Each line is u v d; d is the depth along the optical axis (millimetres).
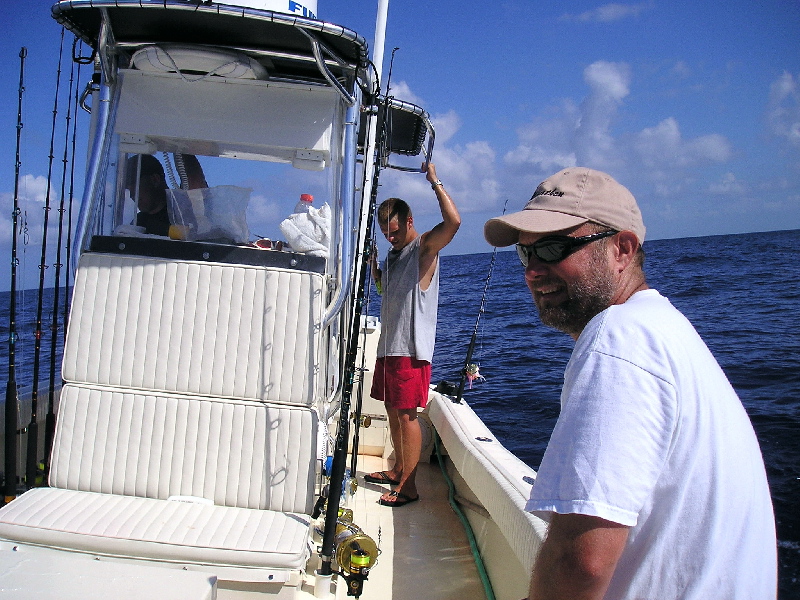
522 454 5652
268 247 2453
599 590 917
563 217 1113
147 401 2162
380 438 4215
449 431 3576
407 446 3457
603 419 924
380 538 3027
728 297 17312
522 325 14328
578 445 932
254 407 2131
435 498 3609
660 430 925
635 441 912
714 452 940
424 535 3139
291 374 2133
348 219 2279
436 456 4172
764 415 6609
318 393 2205
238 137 2332
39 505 2018
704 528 934
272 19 2047
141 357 2172
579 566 910
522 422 6742
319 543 2287
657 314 1004
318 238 2365
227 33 2195
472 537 3037
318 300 2152
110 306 2188
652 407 924
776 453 5426
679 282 21516
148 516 2002
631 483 903
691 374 953
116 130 2330
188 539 1878
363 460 4160
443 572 2797
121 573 1361
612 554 907
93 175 2285
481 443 3150
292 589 1881
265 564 1854
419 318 3371
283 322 2146
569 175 1163
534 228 1106
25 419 2854
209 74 2297
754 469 988
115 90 2344
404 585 2678
